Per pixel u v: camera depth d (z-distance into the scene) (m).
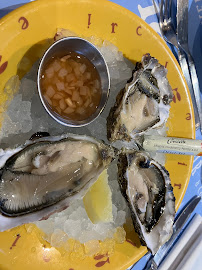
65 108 0.21
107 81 0.21
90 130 0.22
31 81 0.21
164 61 0.24
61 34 0.21
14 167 0.20
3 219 0.19
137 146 0.23
